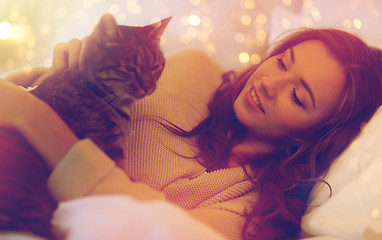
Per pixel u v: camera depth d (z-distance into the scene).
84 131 0.86
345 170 1.04
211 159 1.18
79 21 1.84
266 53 1.51
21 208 0.62
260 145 1.26
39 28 1.94
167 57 1.38
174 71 1.30
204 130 1.21
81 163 0.71
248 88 1.19
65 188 0.71
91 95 0.88
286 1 1.96
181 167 1.09
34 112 0.74
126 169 0.96
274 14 1.80
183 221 0.63
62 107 0.85
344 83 1.13
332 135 1.16
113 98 0.91
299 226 1.09
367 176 0.95
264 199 1.11
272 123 1.14
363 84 1.14
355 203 0.93
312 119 1.14
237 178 1.15
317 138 1.20
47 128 0.74
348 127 1.16
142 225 0.60
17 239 0.54
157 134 1.09
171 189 1.06
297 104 1.11
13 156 0.69
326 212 0.96
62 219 0.64
